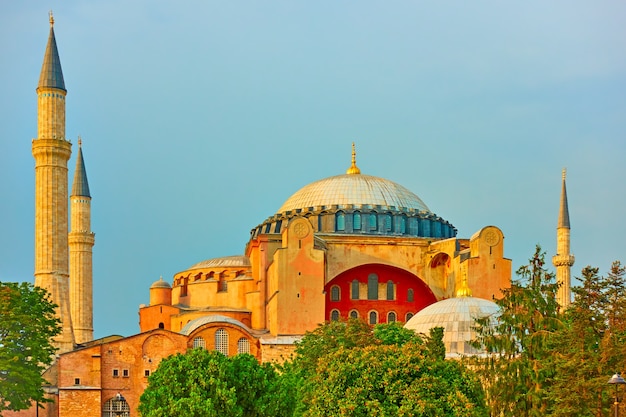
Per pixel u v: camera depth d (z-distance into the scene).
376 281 120.81
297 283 112.19
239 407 73.75
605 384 66.69
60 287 116.81
